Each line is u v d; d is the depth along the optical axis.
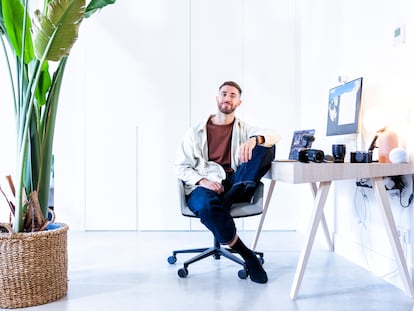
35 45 1.58
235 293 1.78
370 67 2.16
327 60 2.74
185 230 3.25
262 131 2.22
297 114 3.29
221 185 2.11
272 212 3.29
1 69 3.00
